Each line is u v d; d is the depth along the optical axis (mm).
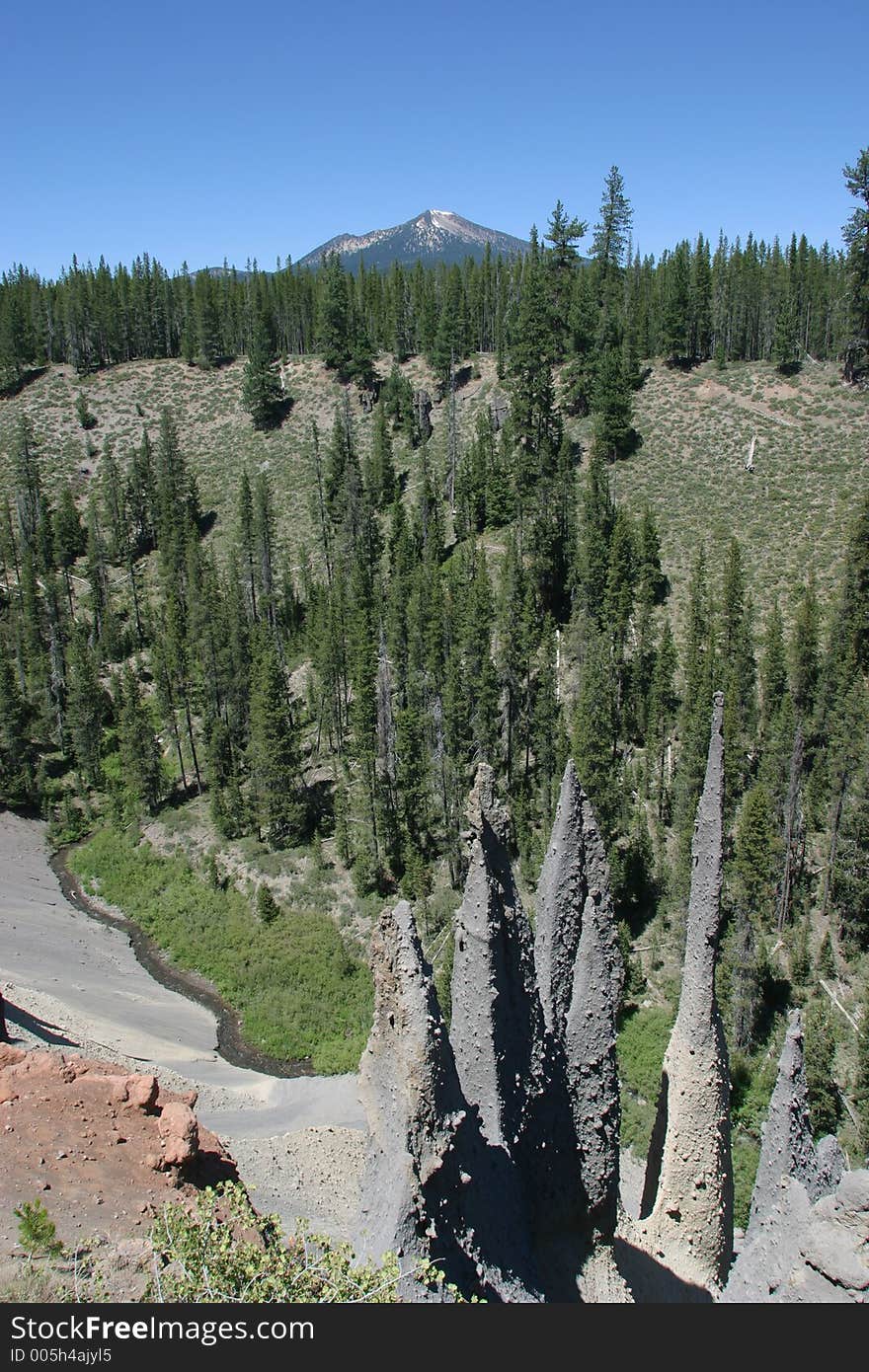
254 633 83375
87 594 110562
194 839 68875
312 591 97688
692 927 22547
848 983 47062
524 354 85812
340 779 69938
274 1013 52250
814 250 130250
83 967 54625
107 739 85188
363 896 60156
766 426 101375
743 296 123250
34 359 159125
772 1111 22172
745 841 44188
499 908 17469
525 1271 16766
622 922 48625
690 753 55844
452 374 131000
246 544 101438
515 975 17844
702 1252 22484
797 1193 18594
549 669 63781
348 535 97562
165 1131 23594
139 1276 18109
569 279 108125
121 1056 41344
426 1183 14938
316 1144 34625
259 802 67250
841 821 51594
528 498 82875
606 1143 19547
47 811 75312
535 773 64812
